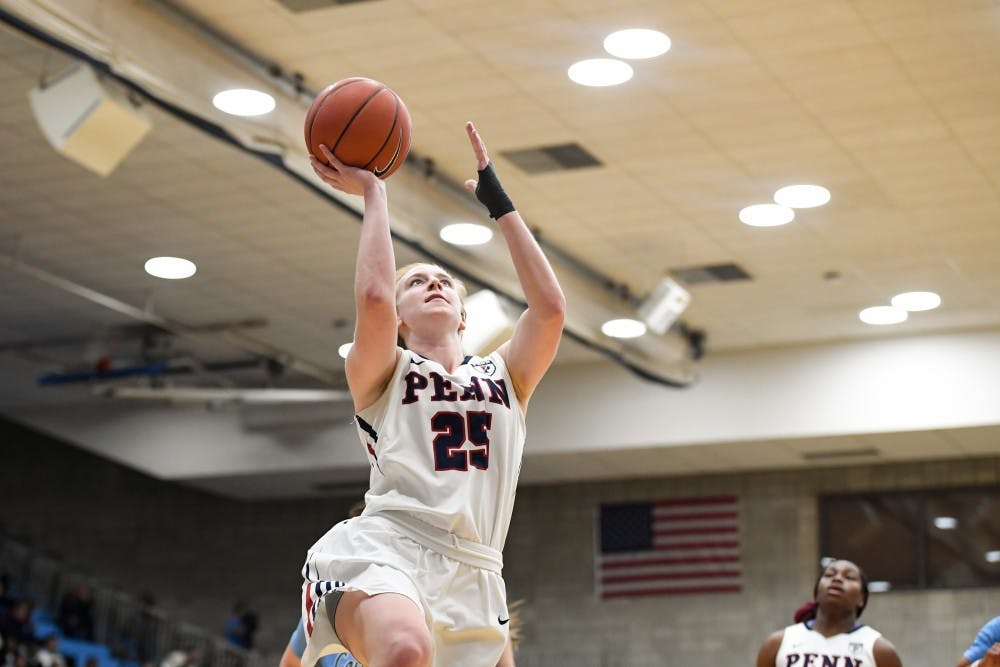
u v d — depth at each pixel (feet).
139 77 38.24
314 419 80.79
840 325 68.64
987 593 75.66
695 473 83.15
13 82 45.42
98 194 54.60
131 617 93.40
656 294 59.36
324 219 56.34
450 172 50.72
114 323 71.26
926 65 42.47
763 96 44.62
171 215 56.49
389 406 14.70
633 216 54.60
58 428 86.17
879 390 70.08
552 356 15.66
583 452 75.41
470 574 14.49
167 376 77.82
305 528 92.53
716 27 40.29
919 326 68.69
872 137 47.50
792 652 31.99
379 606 13.64
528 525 86.48
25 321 71.10
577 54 42.04
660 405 73.77
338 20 40.52
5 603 89.30
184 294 66.08
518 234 15.64
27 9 34.60
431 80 43.98
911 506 78.33
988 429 69.51
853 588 31.89
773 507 81.20
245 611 91.56
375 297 14.35
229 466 82.48
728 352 73.10
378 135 15.40
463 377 15.08
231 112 41.42
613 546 84.28
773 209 53.47
